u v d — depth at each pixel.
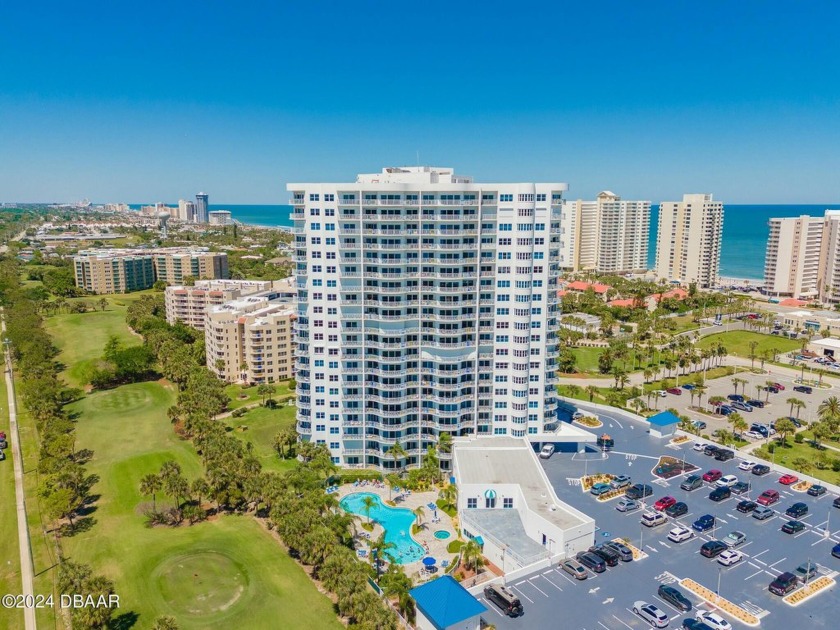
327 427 158.62
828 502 132.50
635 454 157.50
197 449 170.75
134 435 181.50
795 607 97.81
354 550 118.00
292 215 150.88
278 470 156.00
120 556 120.50
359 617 92.94
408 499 142.88
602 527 122.31
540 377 155.12
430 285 151.38
